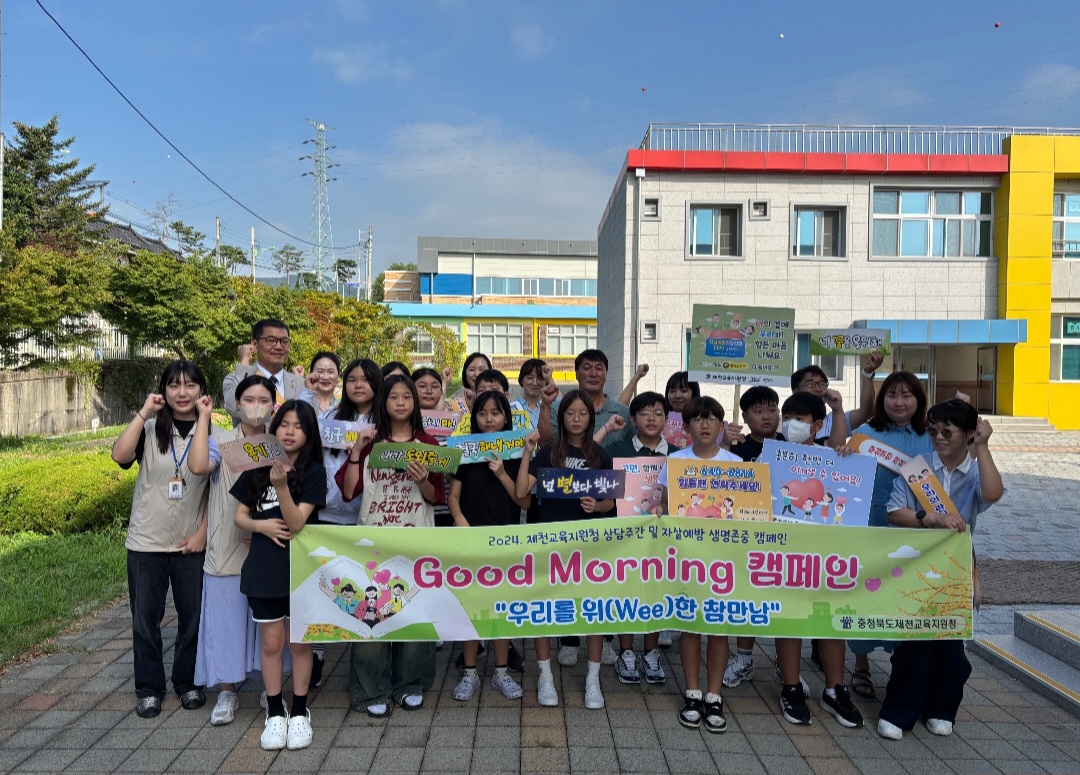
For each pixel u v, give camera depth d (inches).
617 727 147.3
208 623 147.3
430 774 128.8
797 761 134.9
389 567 147.3
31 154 1246.9
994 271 744.3
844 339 230.2
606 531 151.0
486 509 166.2
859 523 152.6
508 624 150.0
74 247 1098.7
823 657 155.3
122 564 251.6
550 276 1811.0
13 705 155.2
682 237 734.5
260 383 151.0
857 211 738.2
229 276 924.6
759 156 725.3
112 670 173.8
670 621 151.1
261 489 141.8
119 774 128.0
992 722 152.1
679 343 737.0
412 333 1312.7
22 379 562.6
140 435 152.3
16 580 231.6
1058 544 313.7
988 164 729.0
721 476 154.3
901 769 132.4
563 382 1700.3
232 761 132.7
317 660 165.9
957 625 145.9
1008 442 669.9
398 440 157.2
